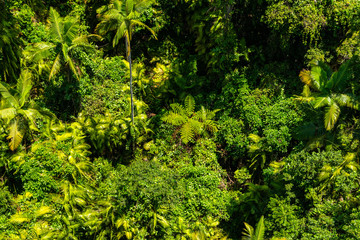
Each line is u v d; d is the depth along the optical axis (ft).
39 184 38.50
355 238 30.66
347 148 38.91
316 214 34.86
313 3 41.96
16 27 43.91
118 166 45.78
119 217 38.17
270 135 42.52
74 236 38.37
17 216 37.35
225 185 45.65
